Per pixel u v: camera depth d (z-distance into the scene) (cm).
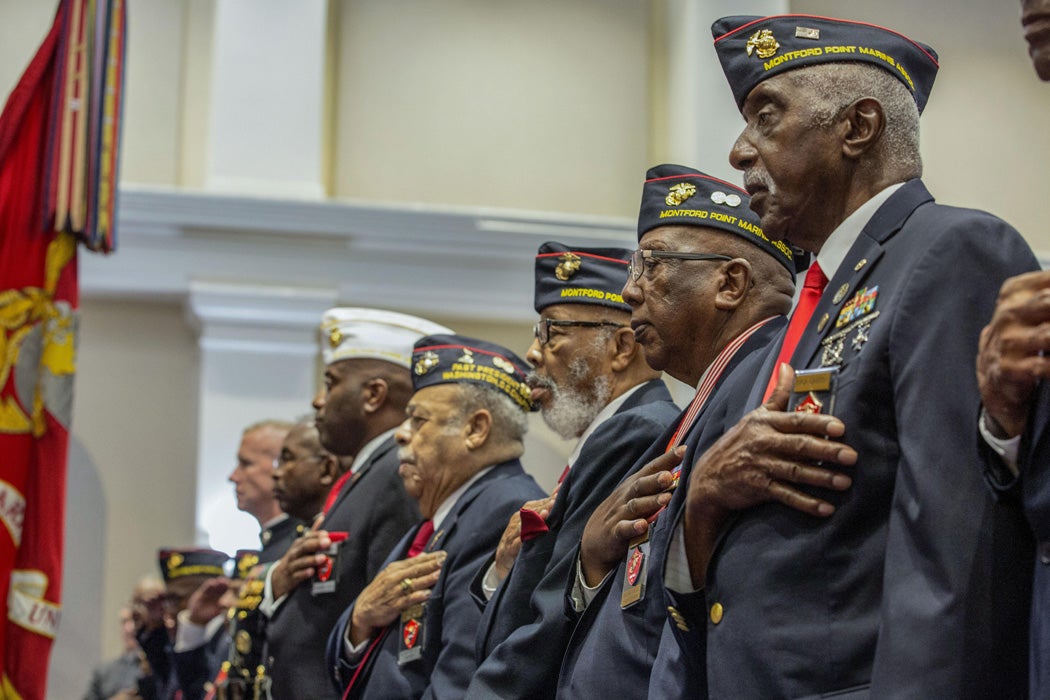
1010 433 183
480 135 928
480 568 353
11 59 895
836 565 203
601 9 952
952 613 183
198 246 867
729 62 246
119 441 879
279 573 450
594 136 938
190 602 661
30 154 637
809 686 200
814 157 234
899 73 238
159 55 915
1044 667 176
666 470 269
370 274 878
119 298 888
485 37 940
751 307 294
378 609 378
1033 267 203
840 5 843
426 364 414
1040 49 195
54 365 624
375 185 913
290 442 551
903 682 182
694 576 228
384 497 446
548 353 363
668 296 296
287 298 864
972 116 847
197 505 845
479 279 888
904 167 234
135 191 855
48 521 612
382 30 932
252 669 466
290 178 884
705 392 279
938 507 188
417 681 367
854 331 211
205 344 862
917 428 194
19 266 624
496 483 385
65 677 851
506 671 291
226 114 886
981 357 182
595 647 269
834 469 205
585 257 367
